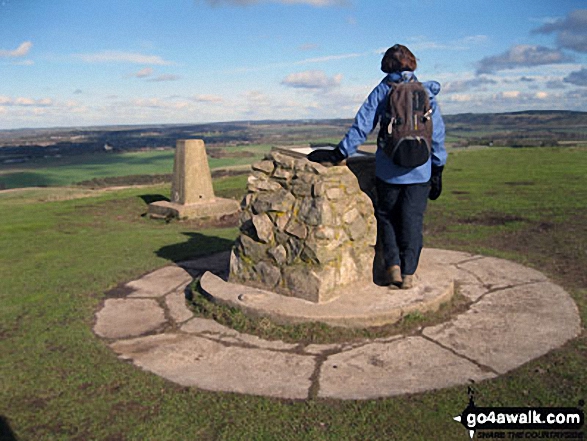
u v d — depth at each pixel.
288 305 3.69
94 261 6.04
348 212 3.94
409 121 3.43
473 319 3.70
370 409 2.57
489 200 9.28
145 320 3.98
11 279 5.29
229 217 10.20
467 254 5.54
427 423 2.44
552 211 7.98
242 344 3.44
